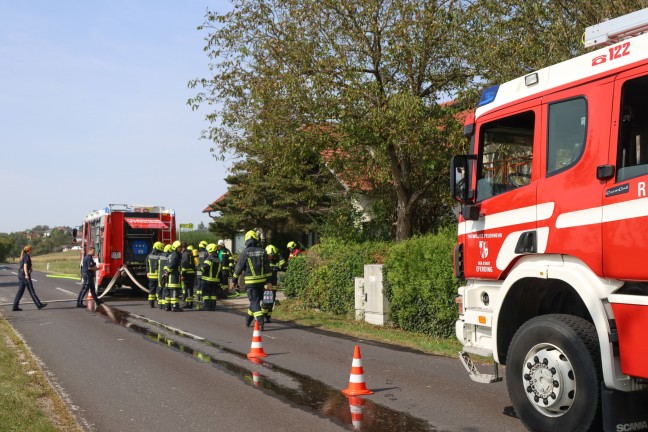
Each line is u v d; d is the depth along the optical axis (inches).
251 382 309.6
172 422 241.4
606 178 197.2
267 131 671.8
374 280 522.6
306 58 630.5
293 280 679.7
